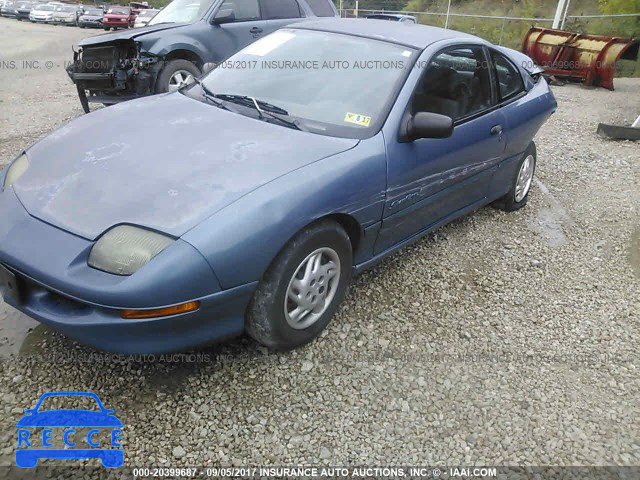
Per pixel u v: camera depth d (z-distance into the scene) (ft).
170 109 10.66
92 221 7.53
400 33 12.04
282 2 26.05
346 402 8.43
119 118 10.31
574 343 10.40
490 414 8.49
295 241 8.41
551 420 8.49
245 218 7.63
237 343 9.40
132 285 6.92
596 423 8.52
